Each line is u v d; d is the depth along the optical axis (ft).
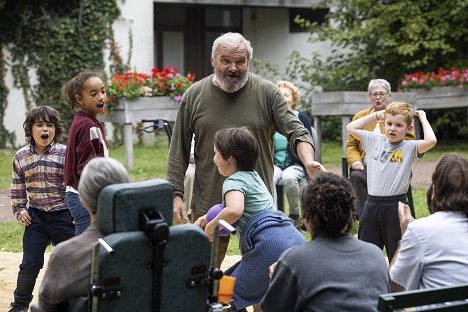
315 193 11.98
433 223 12.80
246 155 15.42
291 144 17.61
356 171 26.48
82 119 17.79
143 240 11.00
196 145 18.20
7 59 62.03
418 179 44.50
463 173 12.85
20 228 32.65
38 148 19.63
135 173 45.85
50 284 11.59
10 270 24.99
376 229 20.94
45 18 62.08
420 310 11.34
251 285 14.97
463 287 11.35
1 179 45.85
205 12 75.05
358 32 62.59
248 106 17.76
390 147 20.70
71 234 19.69
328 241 12.01
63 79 62.59
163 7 73.10
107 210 11.07
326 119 67.26
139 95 45.19
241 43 17.28
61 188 19.61
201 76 75.51
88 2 62.69
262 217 15.15
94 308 10.89
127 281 11.05
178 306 11.62
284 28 75.20
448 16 61.00
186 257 11.50
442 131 67.15
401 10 61.72
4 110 62.18
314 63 68.13
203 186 18.25
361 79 65.57
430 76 53.26
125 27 64.23
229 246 28.81
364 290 11.65
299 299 11.80
